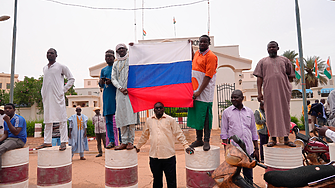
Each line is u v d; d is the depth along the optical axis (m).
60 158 4.56
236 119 4.16
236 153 3.04
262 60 4.19
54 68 4.79
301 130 14.74
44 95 4.77
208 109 4.09
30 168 7.23
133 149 4.44
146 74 4.62
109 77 4.91
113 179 4.29
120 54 4.67
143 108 4.52
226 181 3.12
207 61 4.02
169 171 4.11
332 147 4.11
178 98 4.33
